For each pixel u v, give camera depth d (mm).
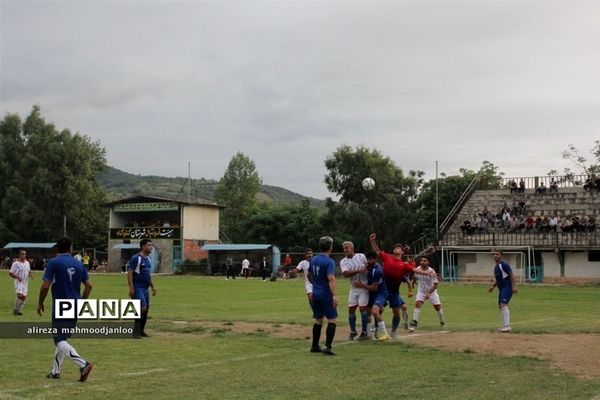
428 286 18250
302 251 80312
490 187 66438
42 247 80000
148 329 17000
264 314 22469
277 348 13734
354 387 9625
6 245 84250
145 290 15539
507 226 54062
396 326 15758
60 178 86000
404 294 34469
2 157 88438
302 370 11016
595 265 50156
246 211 107188
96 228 92312
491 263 53594
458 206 59875
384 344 14336
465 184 70938
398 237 71750
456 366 11539
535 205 56938
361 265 15102
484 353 13031
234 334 16062
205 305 26781
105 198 97875
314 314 13125
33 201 85312
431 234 61375
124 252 77125
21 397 8672
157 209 75375
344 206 71125
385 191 72062
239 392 9164
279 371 10898
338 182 72375
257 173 113125
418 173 73938
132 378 10148
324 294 12875
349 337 15430
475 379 10336
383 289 15141
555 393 9312
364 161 71375
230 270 57688
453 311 25156
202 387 9477
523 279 52188
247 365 11484
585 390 9539
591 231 50188
